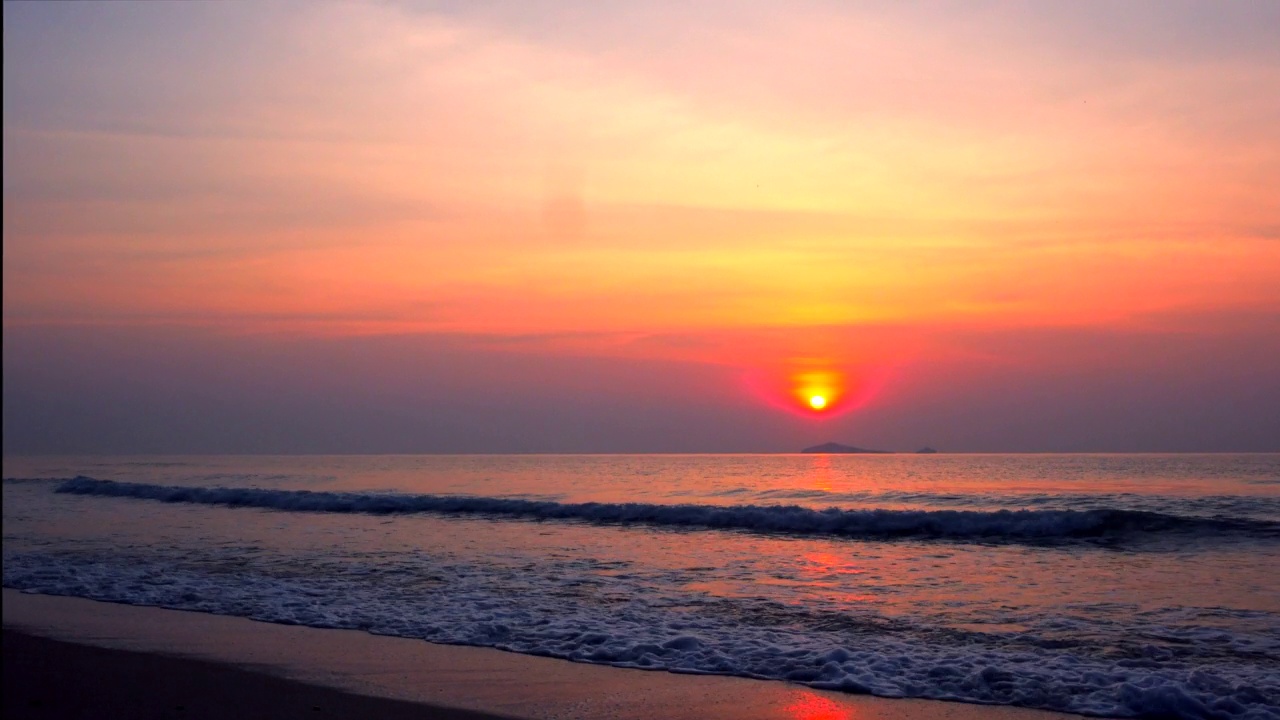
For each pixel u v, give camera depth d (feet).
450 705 24.67
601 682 27.25
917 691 26.27
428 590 43.88
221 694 25.59
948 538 67.10
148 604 40.40
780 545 63.21
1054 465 324.19
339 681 27.22
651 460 515.09
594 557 56.39
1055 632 34.19
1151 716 24.14
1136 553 57.67
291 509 98.89
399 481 192.24
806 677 27.81
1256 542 60.80
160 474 243.60
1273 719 23.41
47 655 30.48
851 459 533.55
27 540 66.59
